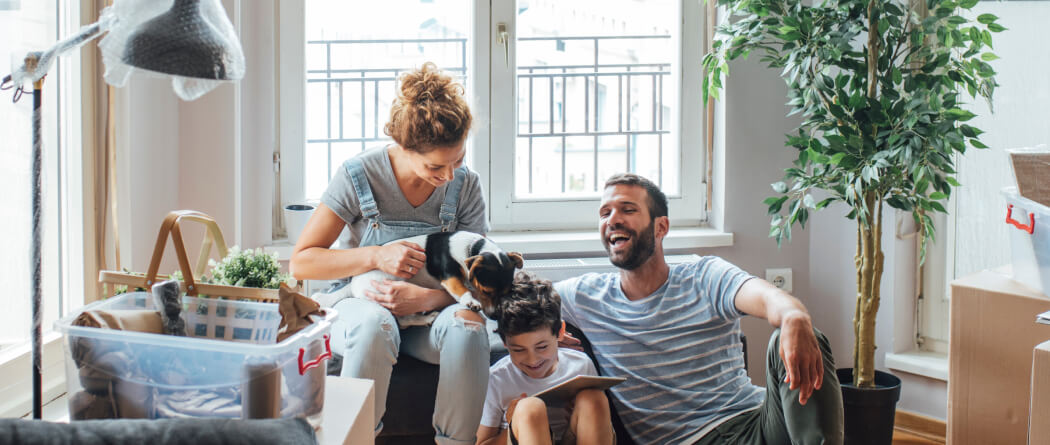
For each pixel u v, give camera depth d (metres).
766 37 3.03
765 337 3.17
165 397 1.26
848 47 2.39
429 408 2.15
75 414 1.28
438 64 3.05
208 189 2.75
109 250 2.28
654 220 2.17
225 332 1.42
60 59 2.14
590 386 1.88
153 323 1.39
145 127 2.50
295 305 1.36
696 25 3.12
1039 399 1.82
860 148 2.38
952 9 2.33
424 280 2.05
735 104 3.07
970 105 2.80
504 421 2.07
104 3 2.21
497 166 3.09
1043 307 2.10
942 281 2.92
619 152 3.19
